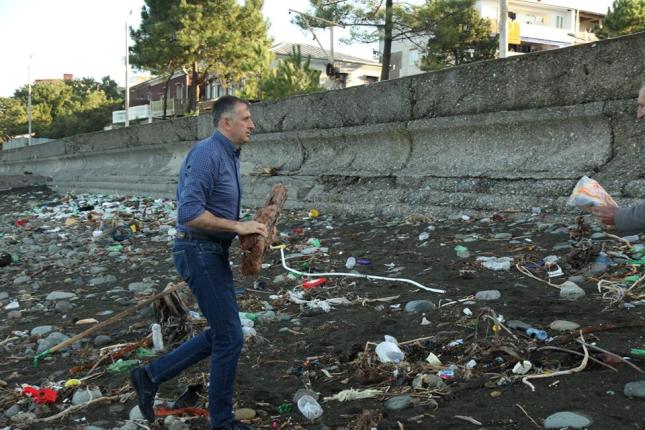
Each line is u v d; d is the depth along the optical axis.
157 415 3.61
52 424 3.69
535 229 6.97
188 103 48.53
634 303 4.52
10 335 5.68
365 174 10.39
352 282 6.14
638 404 3.07
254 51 41.72
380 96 10.30
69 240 11.36
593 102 7.47
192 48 39.78
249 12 42.31
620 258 5.54
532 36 55.16
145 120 66.12
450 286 5.54
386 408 3.40
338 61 58.25
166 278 7.47
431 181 9.22
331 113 11.33
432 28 31.55
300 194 11.38
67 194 20.98
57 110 97.69
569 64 7.70
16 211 18.47
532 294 5.02
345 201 10.32
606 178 7.15
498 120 8.48
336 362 4.18
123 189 18.84
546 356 3.76
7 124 93.81
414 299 5.35
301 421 3.41
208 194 3.32
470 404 3.33
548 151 8.05
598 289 4.91
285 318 5.28
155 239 10.27
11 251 10.62
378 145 10.57
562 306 4.67
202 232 3.33
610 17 41.91
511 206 7.88
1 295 7.25
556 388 3.36
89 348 5.02
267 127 12.90
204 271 3.29
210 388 3.29
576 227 6.40
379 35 31.61
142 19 43.75
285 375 4.09
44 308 6.58
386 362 3.99
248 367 4.30
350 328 4.83
